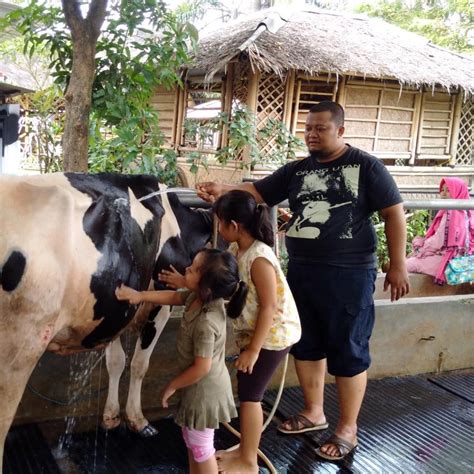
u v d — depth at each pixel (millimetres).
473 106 11078
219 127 8508
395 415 3898
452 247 5488
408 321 4535
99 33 3879
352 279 3203
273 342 2869
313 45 9055
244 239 2838
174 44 4684
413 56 10125
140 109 4840
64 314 2406
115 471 3000
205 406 2549
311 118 3182
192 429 2576
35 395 3385
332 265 3199
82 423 3457
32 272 2154
